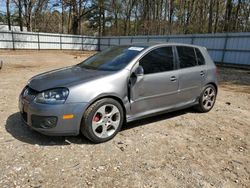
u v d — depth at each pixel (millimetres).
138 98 4051
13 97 6176
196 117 5270
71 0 38500
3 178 2723
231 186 2830
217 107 6277
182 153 3559
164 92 4426
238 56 18812
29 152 3322
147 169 3068
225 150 3752
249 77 13461
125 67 3945
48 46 31375
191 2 39344
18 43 28406
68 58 22016
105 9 44156
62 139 3756
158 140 3939
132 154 3428
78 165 3066
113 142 3768
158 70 4332
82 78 3643
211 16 35281
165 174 2984
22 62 16375
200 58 5348
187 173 3035
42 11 39406
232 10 35250
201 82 5227
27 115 3525
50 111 3291
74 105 3381
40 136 3824
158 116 5156
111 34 49875
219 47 20297
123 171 2992
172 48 4723
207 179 2936
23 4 34469
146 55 4223
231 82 11391
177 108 4824
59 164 3064
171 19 40625
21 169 2912
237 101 7250
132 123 4637
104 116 3674
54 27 46375
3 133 3883
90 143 3678
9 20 35844
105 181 2775
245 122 5184
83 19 47812
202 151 3666
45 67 14039
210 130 4559
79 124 3463
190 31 38312
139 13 44688
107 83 3652
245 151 3762
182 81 4738
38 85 3580
